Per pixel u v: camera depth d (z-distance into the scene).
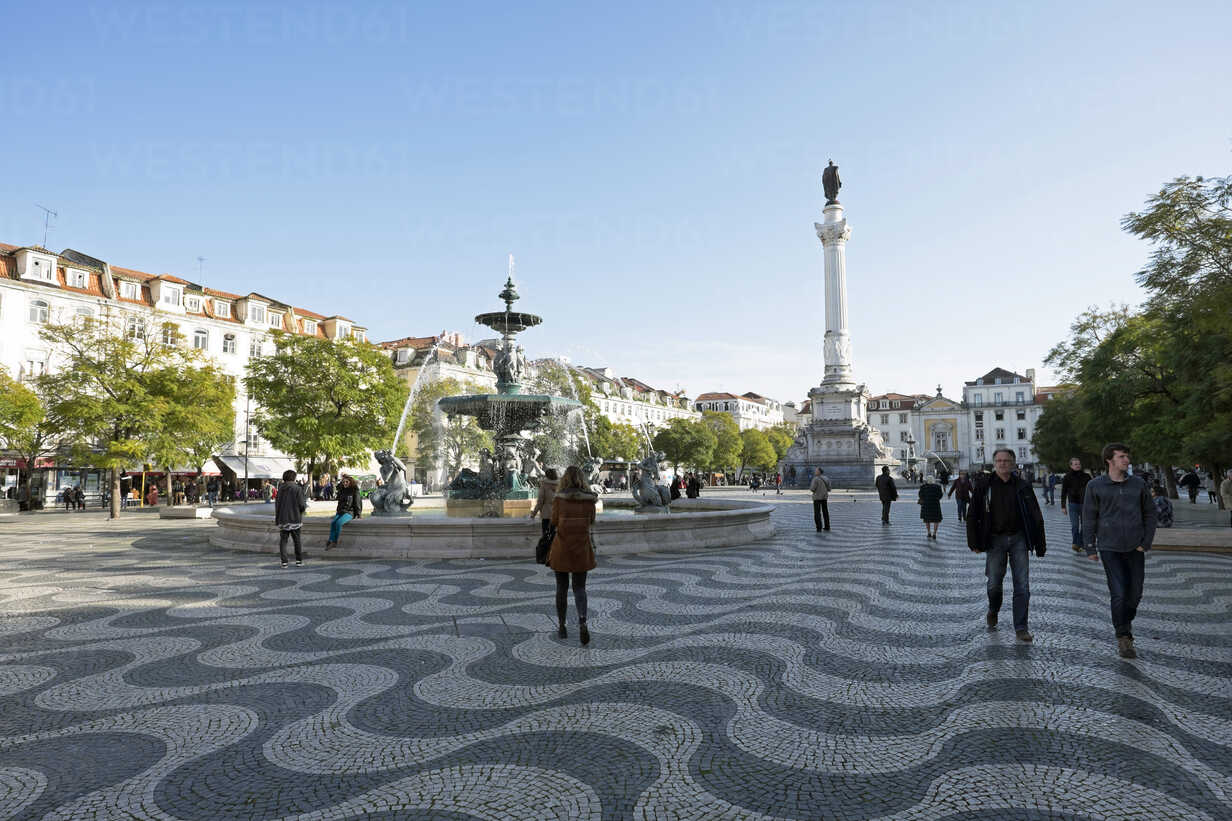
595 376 86.44
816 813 2.81
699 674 4.69
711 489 60.03
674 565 9.88
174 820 2.76
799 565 9.88
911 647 5.34
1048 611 6.65
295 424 31.12
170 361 27.92
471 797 2.96
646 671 4.77
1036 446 49.44
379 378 33.19
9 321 36.25
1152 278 14.05
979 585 8.18
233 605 7.09
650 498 14.29
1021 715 3.87
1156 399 25.33
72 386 23.97
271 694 4.34
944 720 3.82
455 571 9.29
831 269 55.19
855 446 52.50
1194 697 4.13
